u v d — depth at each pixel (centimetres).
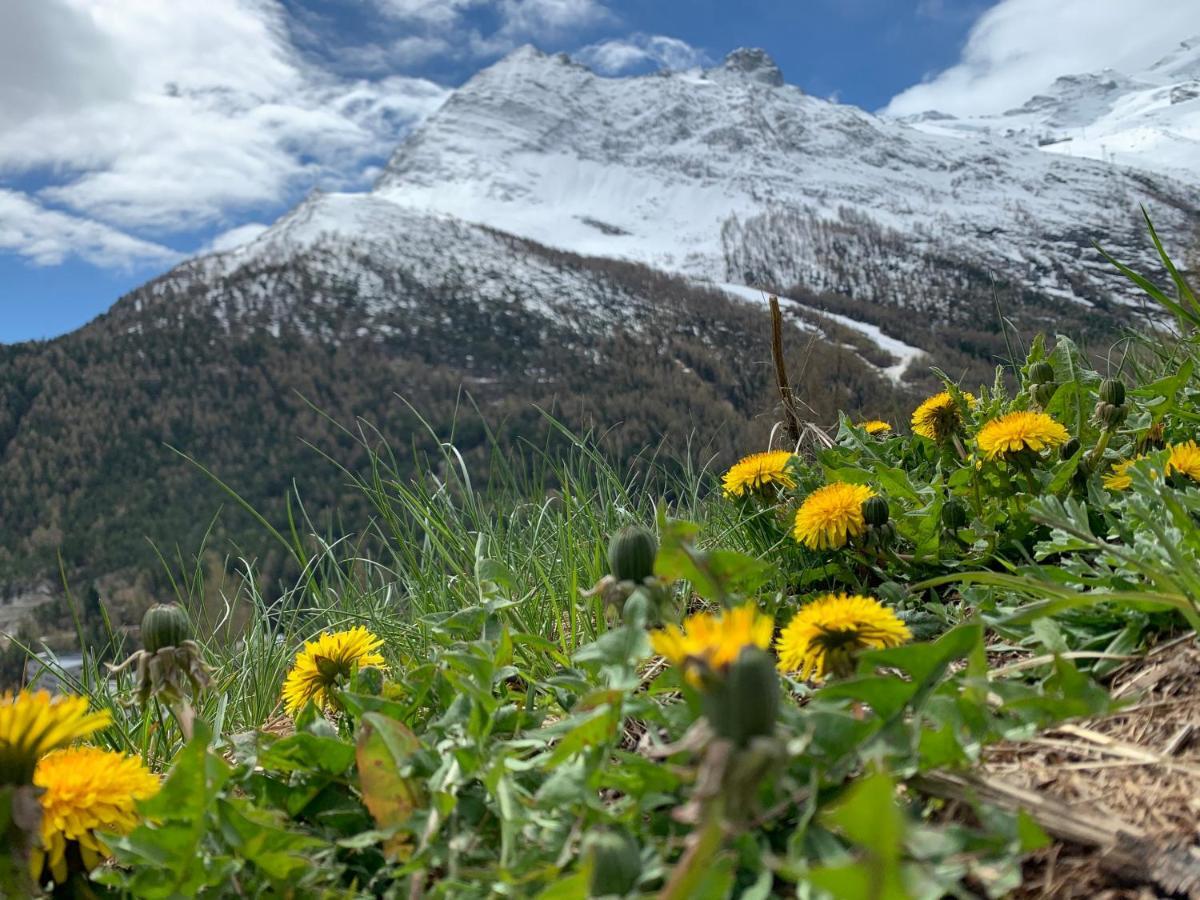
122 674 246
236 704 290
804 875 77
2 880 116
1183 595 152
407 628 290
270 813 143
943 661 128
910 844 108
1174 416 265
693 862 80
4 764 116
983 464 251
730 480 277
